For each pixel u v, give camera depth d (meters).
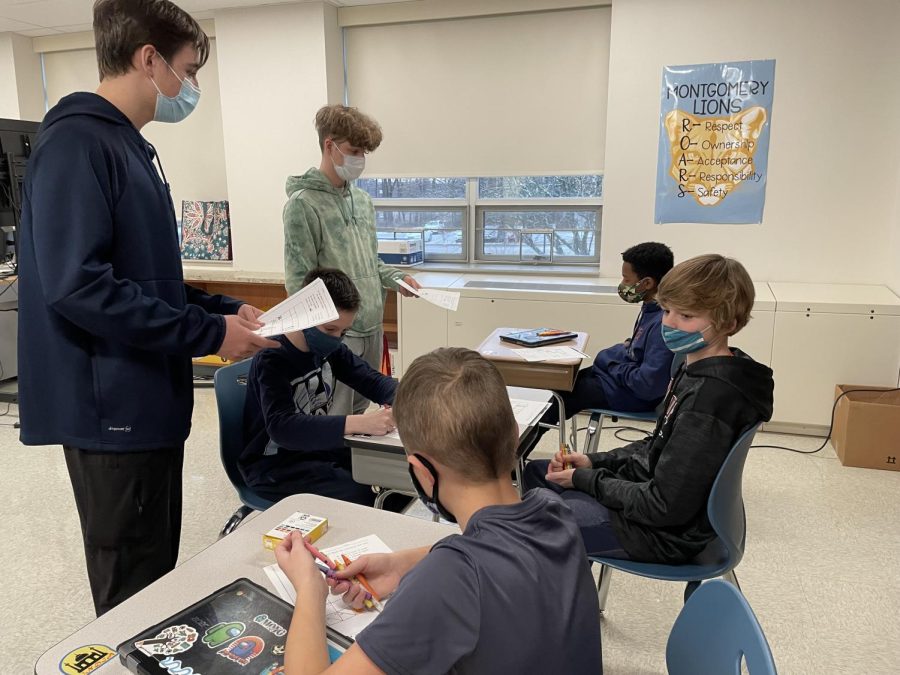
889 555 2.46
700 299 1.52
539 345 2.75
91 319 1.29
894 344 3.31
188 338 1.38
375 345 2.95
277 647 0.89
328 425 1.75
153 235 1.46
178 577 1.09
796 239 3.80
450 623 0.69
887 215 3.64
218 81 4.87
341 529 1.24
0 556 2.50
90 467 1.44
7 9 4.42
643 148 3.91
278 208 4.62
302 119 4.43
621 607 2.20
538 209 4.49
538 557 0.77
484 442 0.81
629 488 1.58
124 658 0.87
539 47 4.15
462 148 4.45
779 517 2.75
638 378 2.55
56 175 1.27
